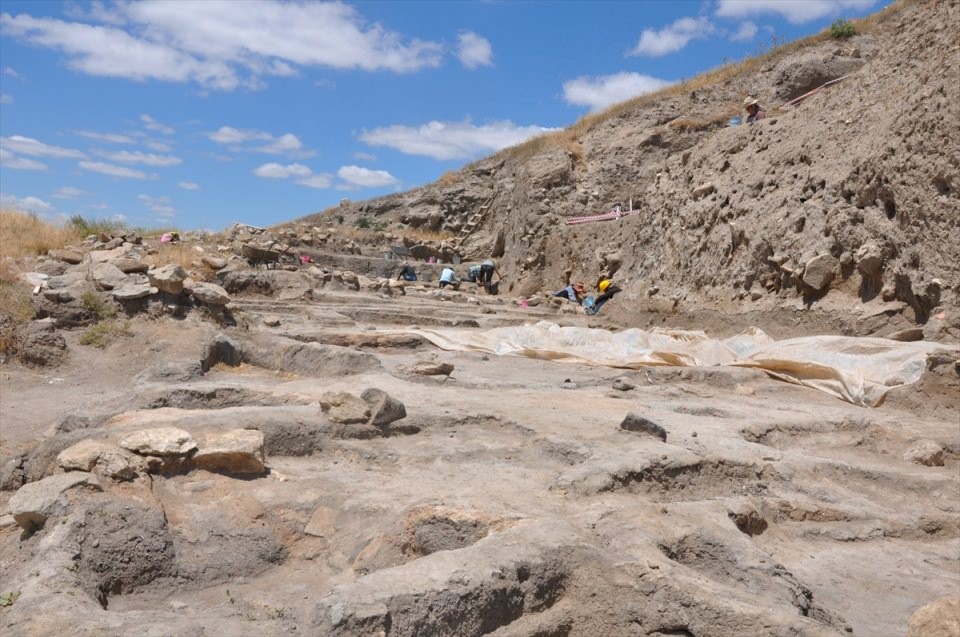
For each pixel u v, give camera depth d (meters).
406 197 38.44
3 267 11.07
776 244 14.24
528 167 28.78
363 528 4.51
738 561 4.14
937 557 5.01
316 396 7.12
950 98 11.47
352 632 3.14
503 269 29.02
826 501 5.59
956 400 8.55
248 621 3.49
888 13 28.77
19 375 8.95
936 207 11.20
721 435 6.52
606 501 4.79
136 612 3.59
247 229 26.28
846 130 14.02
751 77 29.78
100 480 4.50
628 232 22.22
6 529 4.43
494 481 5.28
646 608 3.56
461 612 3.36
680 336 13.23
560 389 8.73
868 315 11.90
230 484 5.00
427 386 8.26
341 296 17.17
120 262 11.25
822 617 3.95
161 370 8.32
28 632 3.16
